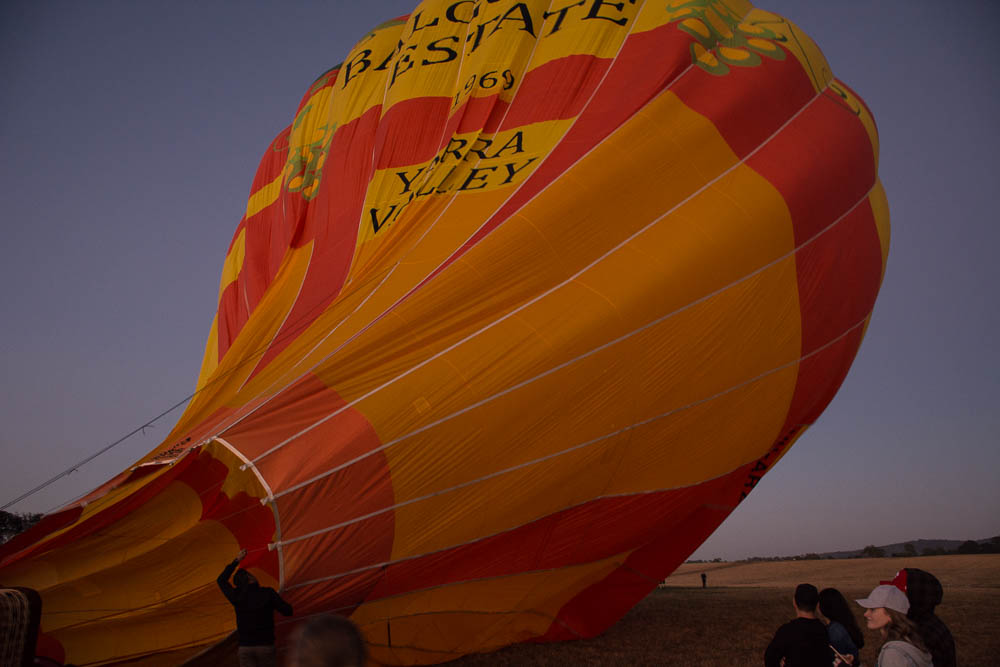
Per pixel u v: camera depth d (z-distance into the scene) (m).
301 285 10.49
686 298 8.52
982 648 9.92
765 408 9.36
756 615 13.13
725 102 10.12
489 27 11.76
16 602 4.49
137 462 7.11
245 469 6.65
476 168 9.89
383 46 13.66
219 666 6.43
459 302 8.00
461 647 8.67
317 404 7.17
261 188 14.52
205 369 13.58
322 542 6.62
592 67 10.70
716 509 10.38
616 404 8.02
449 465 7.21
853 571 36.38
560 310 8.05
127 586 7.59
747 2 12.50
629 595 10.07
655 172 9.25
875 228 10.95
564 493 7.98
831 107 11.39
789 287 9.39
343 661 1.48
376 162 11.31
